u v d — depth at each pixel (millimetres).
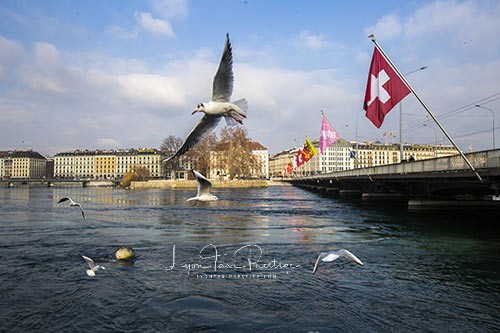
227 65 5445
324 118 44281
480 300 11516
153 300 11273
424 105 18266
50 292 12086
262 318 9969
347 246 19609
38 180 140625
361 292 12102
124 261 16047
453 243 20719
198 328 9398
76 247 19141
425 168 26641
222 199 63375
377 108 19578
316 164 180500
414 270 14836
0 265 15445
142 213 37594
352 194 73812
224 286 12586
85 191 100250
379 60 19438
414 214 36094
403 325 9688
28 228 26156
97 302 11188
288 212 38938
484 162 20219
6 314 10375
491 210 36375
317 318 10016
